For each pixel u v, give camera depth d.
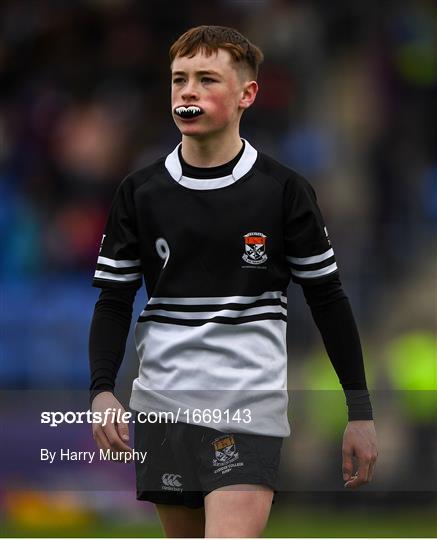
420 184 35.78
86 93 37.72
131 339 25.20
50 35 38.81
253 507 11.34
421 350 27.59
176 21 39.12
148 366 12.11
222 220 11.86
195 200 11.96
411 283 29.95
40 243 32.97
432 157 36.97
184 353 11.86
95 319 12.23
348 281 29.95
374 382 26.73
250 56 12.30
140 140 36.28
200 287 11.86
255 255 11.84
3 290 28.55
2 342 27.70
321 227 12.05
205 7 39.19
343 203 34.47
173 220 11.95
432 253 31.66
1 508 21.25
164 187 12.07
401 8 38.78
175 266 11.92
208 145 11.98
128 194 12.26
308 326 26.22
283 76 37.06
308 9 38.59
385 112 37.44
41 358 27.80
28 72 38.16
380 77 37.88
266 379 11.76
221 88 11.92
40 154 35.88
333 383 25.67
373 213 34.28
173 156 12.24
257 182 12.01
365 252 30.89
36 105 37.16
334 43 38.22
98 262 12.33
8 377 27.53
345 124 36.72
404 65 38.25
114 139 36.09
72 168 35.19
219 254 11.85
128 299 12.31
